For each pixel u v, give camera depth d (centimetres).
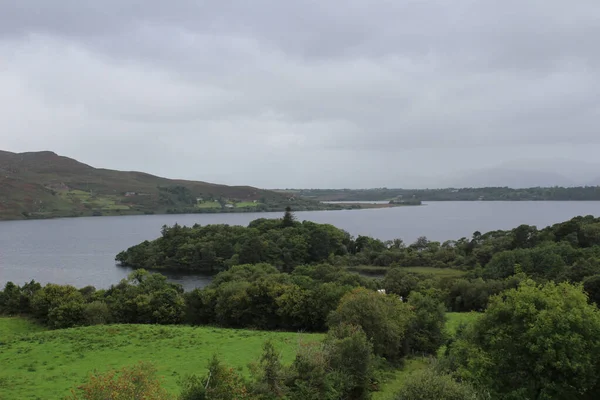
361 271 13238
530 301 2684
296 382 2730
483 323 2866
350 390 3042
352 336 3228
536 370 2458
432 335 4675
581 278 7275
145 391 2022
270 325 6406
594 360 2505
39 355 4078
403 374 3866
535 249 9519
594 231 10888
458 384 2319
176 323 6662
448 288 8594
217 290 6994
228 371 2261
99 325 5559
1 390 3047
